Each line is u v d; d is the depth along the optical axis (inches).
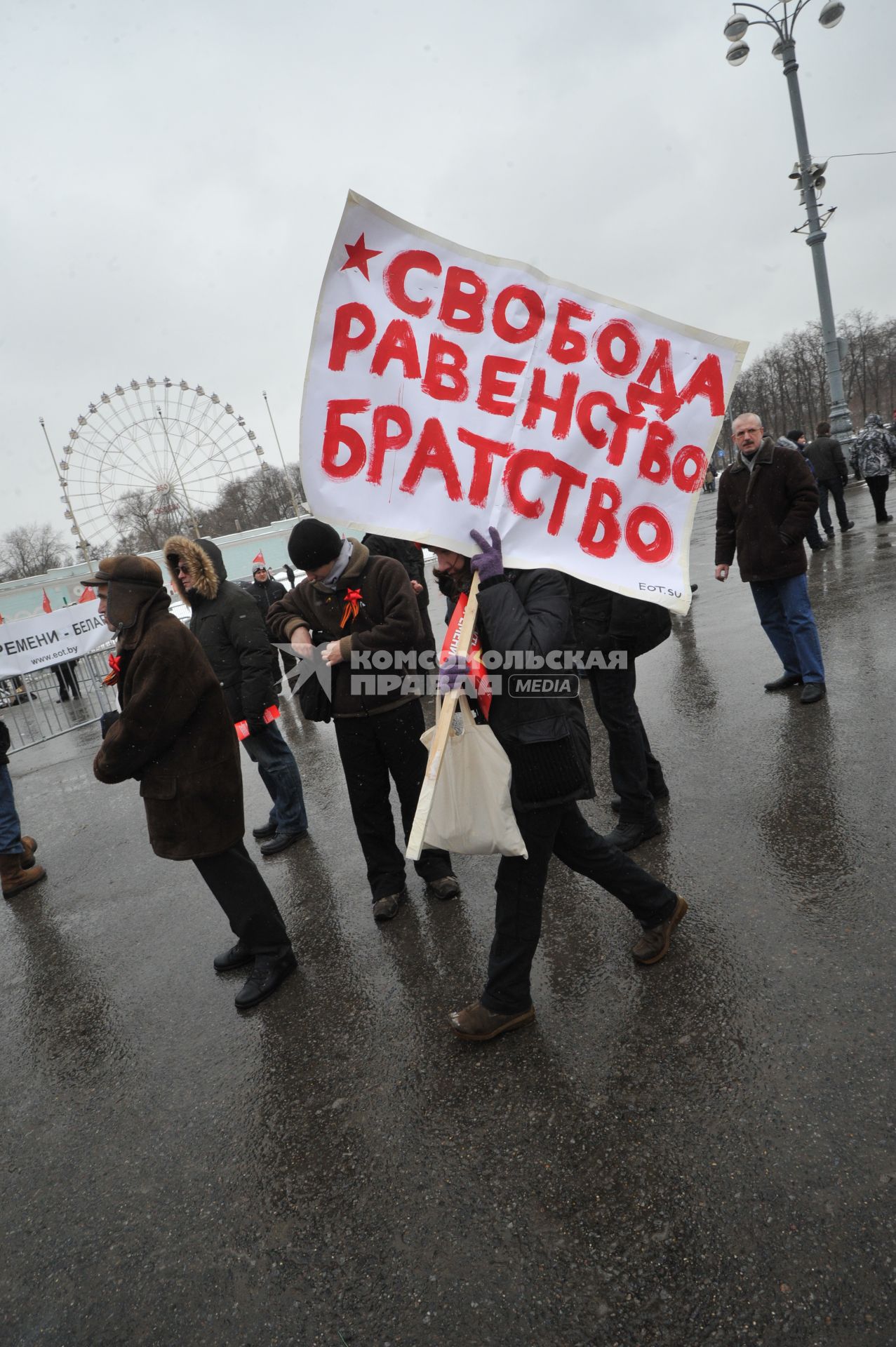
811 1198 66.2
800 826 126.9
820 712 172.9
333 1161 82.2
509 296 96.2
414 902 134.4
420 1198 75.2
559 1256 66.4
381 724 124.3
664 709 202.1
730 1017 89.0
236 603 154.1
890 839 117.0
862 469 437.4
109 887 173.0
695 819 137.3
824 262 587.2
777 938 101.0
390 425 94.4
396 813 177.5
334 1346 63.1
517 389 97.1
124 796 243.1
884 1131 70.9
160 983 127.9
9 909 172.9
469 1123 82.9
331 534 119.9
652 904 99.2
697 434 102.2
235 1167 84.8
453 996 105.3
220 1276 71.9
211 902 155.1
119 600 106.1
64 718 410.0
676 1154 73.4
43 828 227.0
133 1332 68.4
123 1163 89.2
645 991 97.1
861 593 278.1
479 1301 64.2
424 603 239.5
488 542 87.8
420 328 94.7
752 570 182.7
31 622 381.4
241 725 156.4
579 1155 75.7
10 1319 72.2
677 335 100.0
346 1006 109.0
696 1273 62.5
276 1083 96.7
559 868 134.2
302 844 168.7
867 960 93.0
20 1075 111.1
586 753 90.5
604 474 99.8
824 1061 79.9
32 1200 86.7
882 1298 57.7
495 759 86.5
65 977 136.8
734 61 545.3
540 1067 88.5
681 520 103.3
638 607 119.9
